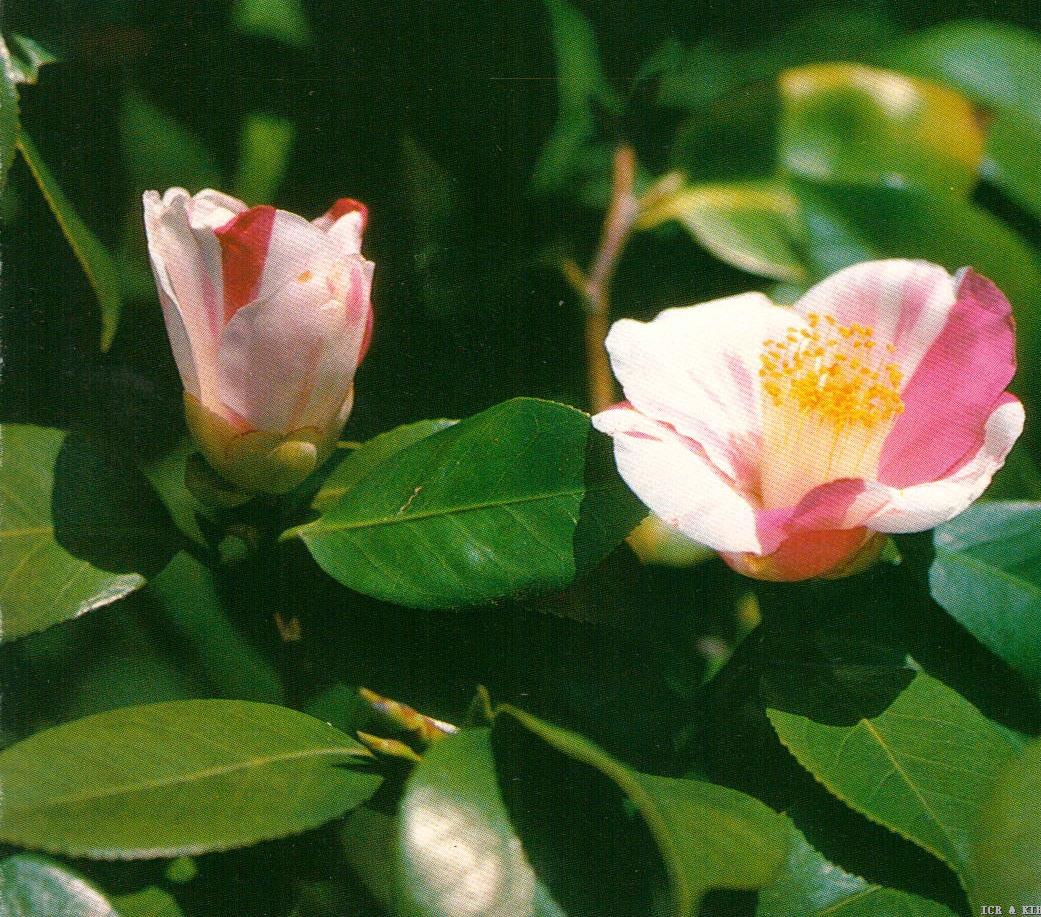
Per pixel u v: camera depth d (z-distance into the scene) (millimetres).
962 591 712
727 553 696
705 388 701
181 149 785
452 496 706
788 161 839
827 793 690
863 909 676
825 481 700
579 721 711
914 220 832
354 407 775
